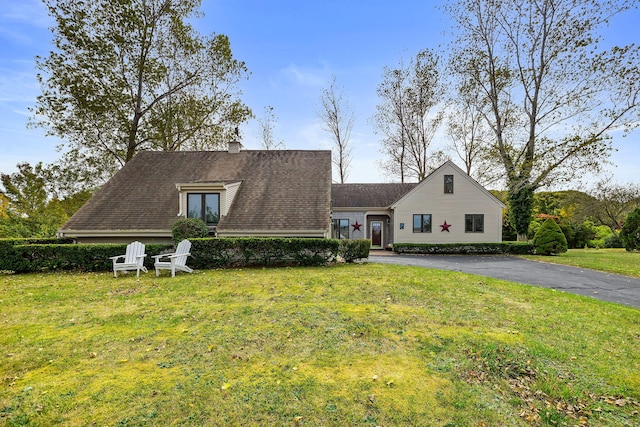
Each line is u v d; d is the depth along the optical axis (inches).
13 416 113.6
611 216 1027.3
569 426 111.2
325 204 569.6
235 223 529.0
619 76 663.1
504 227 954.1
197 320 215.3
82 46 701.3
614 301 282.2
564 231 989.8
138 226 530.0
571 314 229.5
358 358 157.8
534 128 767.1
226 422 110.6
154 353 164.4
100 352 166.2
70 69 704.4
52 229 703.1
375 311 231.9
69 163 791.7
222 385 133.0
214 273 404.8
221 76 873.5
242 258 470.6
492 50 780.6
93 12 704.4
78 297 282.8
